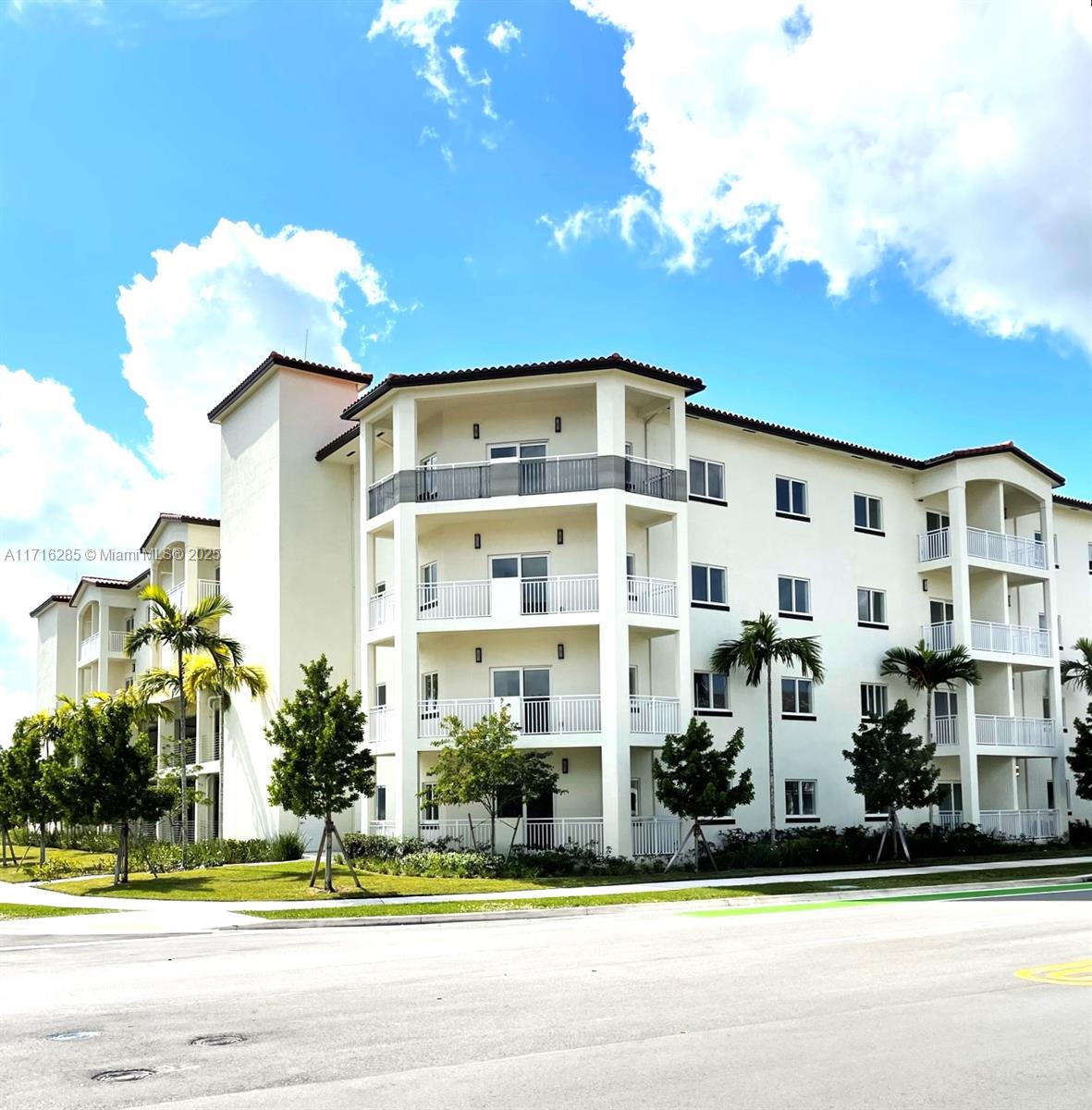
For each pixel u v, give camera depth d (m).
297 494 37.69
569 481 31.14
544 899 23.12
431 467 32.00
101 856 39.88
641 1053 8.97
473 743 28.77
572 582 31.56
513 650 32.59
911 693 39.44
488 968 13.94
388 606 32.78
